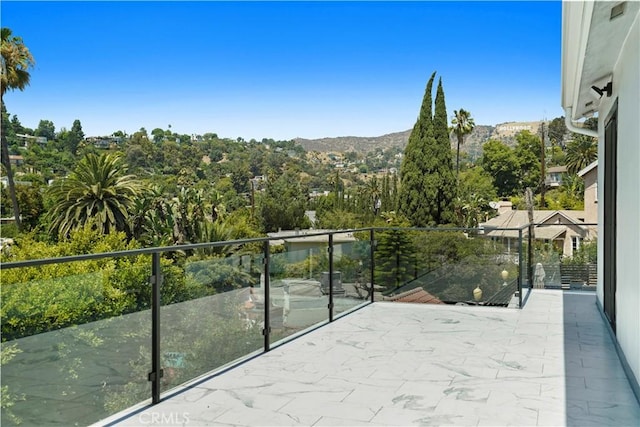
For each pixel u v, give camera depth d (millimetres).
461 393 3697
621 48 4520
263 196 58375
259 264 4773
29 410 2734
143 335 3447
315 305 5832
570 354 4691
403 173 30047
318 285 5887
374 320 6141
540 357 4598
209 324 4105
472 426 3143
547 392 3713
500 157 64000
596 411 3363
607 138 6117
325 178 104625
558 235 8539
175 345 3740
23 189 36469
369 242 7281
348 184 103938
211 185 71875
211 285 4125
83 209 26781
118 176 28391
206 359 4098
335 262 6297
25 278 2742
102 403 3162
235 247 4430
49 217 27312
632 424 3162
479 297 7082
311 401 3551
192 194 32344
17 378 2680
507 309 6820
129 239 28078
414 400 3562
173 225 29609
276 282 5051
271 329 4965
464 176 64688
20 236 26844
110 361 3205
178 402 3520
